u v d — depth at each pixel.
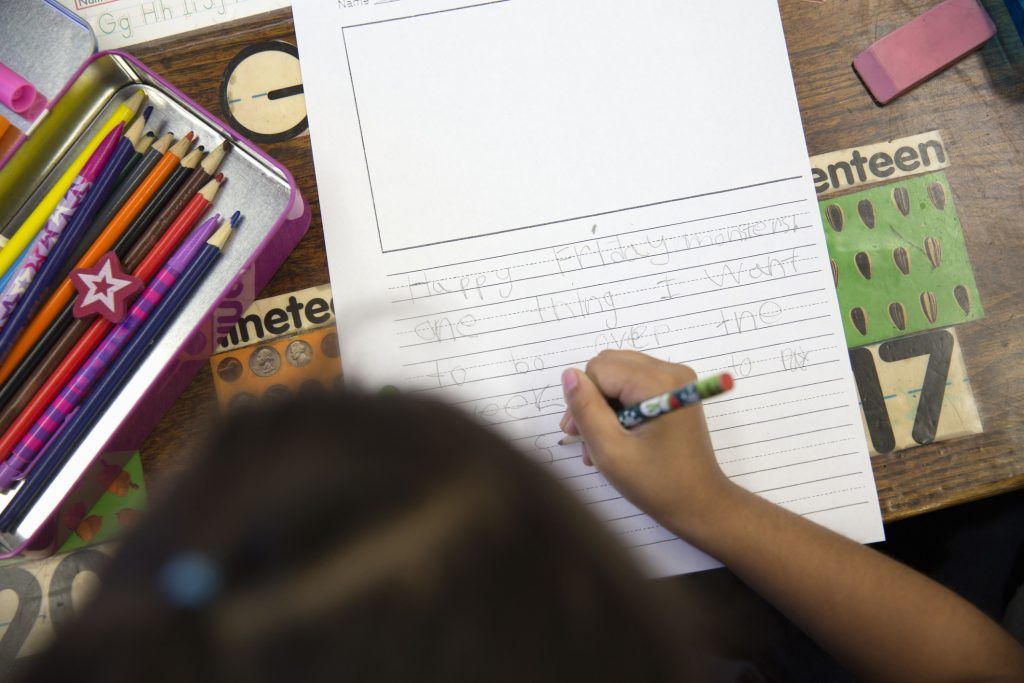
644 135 0.59
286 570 0.25
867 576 0.51
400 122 0.59
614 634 0.28
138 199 0.53
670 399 0.46
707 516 0.52
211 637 0.25
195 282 0.54
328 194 0.58
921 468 0.58
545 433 0.57
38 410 0.53
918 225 0.60
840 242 0.60
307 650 0.24
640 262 0.58
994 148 0.60
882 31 0.61
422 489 0.27
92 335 0.53
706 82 0.60
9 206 0.57
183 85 0.61
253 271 0.55
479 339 0.57
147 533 0.27
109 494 0.58
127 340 0.53
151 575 0.26
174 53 0.61
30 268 0.52
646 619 0.30
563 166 0.59
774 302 0.58
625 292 0.58
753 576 0.52
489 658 0.25
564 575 0.28
